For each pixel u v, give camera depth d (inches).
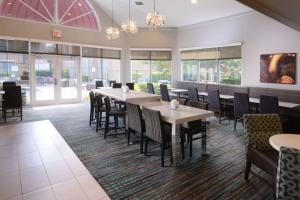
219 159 143.8
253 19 275.3
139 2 307.7
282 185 70.0
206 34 336.2
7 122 234.4
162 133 131.0
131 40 388.8
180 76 388.5
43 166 131.6
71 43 338.6
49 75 333.4
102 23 364.5
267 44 263.6
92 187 109.5
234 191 105.9
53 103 341.1
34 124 227.1
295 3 139.5
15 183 112.2
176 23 359.6
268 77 264.8
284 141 94.9
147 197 101.3
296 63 240.8
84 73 364.5
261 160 104.0
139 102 190.9
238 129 215.2
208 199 99.7
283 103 222.7
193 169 129.3
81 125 225.1
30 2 305.6
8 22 288.2
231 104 258.4
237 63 300.8
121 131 204.1
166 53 391.2
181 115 135.7
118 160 141.6
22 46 304.3
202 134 152.0
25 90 316.5
